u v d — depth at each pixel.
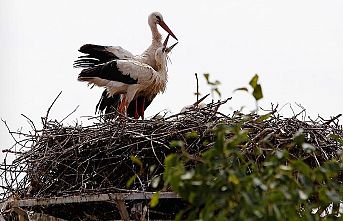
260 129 11.44
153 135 11.88
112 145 12.03
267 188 6.71
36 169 12.32
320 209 8.31
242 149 9.72
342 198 7.82
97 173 11.98
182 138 11.77
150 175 11.83
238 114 11.66
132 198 11.01
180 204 12.27
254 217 6.44
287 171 7.05
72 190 11.95
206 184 6.83
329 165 7.28
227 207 6.62
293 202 6.69
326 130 12.18
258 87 7.60
